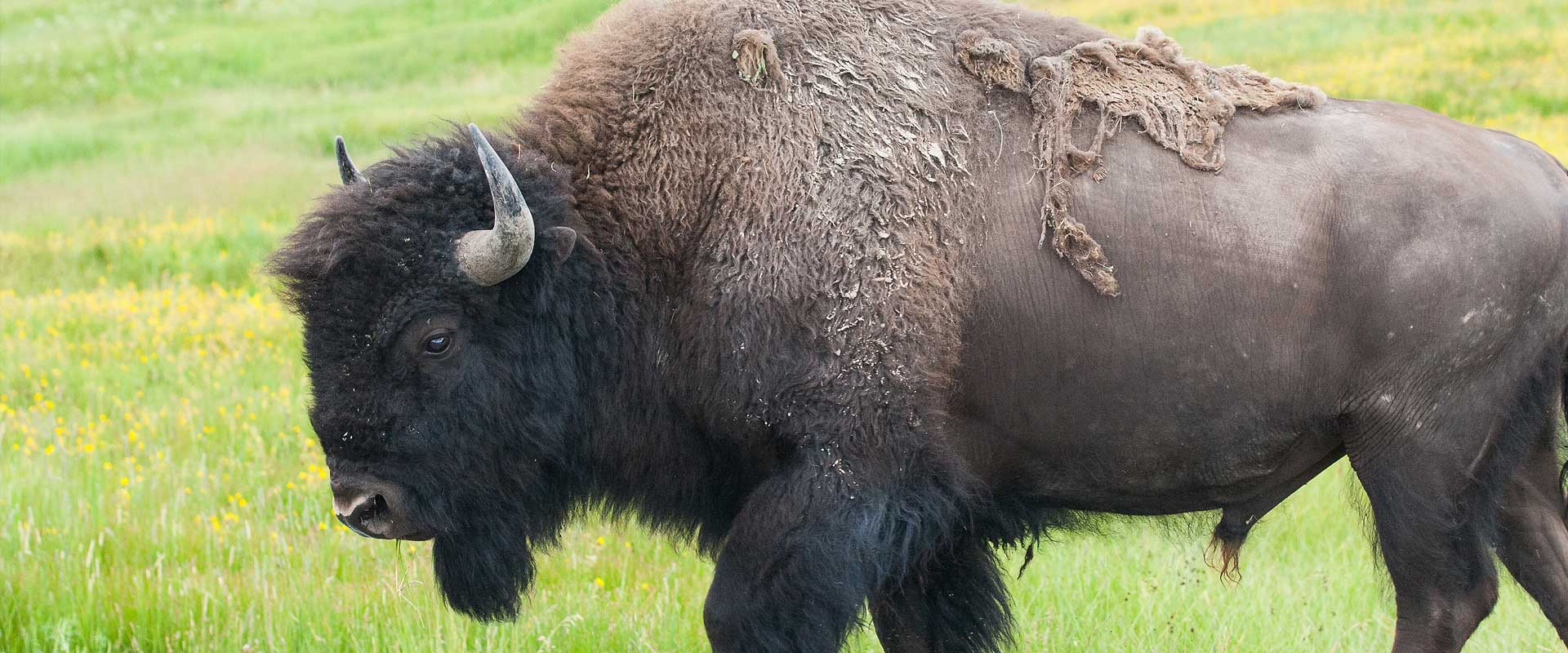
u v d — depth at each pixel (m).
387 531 15.24
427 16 144.62
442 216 14.81
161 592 18.66
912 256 14.75
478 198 14.98
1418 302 14.75
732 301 14.81
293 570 20.50
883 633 16.94
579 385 15.66
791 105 15.09
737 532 14.95
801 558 14.55
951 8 15.94
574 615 18.58
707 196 15.09
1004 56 15.34
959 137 15.16
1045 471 16.02
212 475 25.17
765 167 14.91
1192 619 19.88
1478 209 14.82
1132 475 15.94
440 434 14.96
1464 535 15.46
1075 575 21.69
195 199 65.19
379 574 20.97
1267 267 14.87
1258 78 15.84
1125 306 14.98
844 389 14.62
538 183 15.09
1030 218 15.05
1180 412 15.34
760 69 15.21
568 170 15.44
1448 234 14.74
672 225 15.18
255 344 37.53
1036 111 15.23
